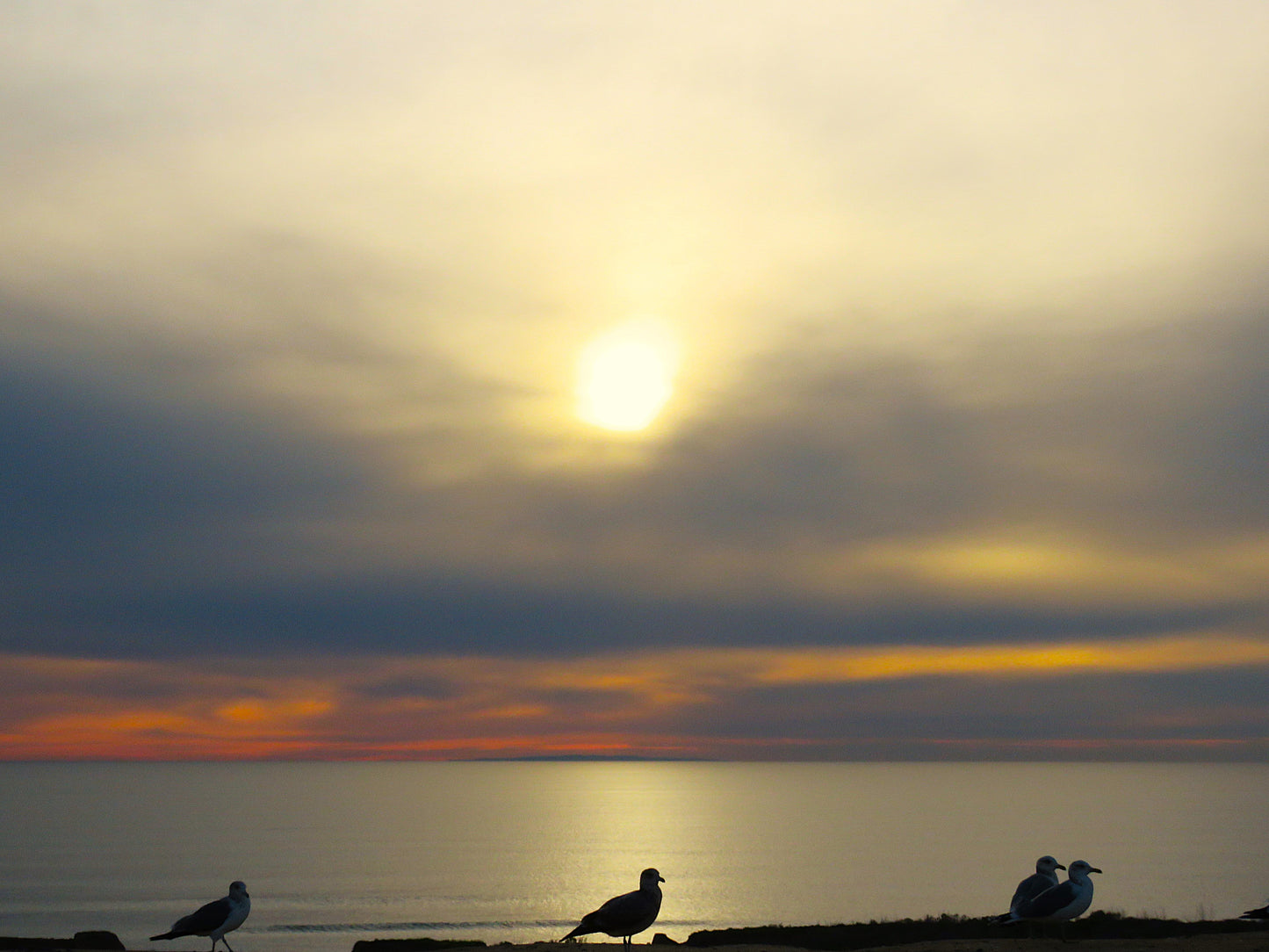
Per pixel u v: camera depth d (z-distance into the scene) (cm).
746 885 17075
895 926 3778
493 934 11531
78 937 3653
